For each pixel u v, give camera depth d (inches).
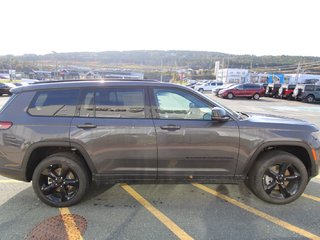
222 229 130.2
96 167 145.8
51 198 151.3
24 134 143.6
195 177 149.4
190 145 144.7
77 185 150.4
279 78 2306.8
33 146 143.5
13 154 145.6
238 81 2630.4
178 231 128.4
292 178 153.7
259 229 130.3
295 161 151.7
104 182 148.9
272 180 154.6
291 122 154.6
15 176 149.0
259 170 151.7
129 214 144.0
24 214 143.5
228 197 164.2
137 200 160.1
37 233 125.9
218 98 1216.8
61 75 2896.2
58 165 149.3
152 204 155.3
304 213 145.6
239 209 149.6
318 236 125.1
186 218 140.0
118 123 143.3
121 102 146.5
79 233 126.2
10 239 121.0
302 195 167.6
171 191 172.2
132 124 143.4
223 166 148.7
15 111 147.1
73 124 142.9
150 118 145.2
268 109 773.3
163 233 126.8
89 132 142.4
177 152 145.1
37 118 144.9
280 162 151.7
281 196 154.6
